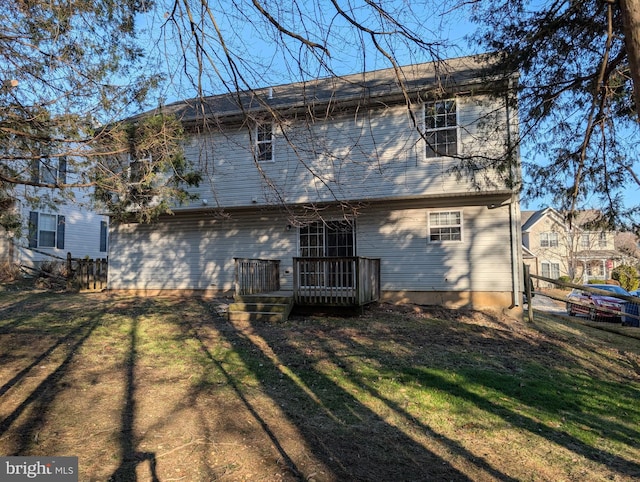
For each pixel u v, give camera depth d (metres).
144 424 4.51
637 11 2.90
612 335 11.07
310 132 5.48
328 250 13.09
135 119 6.98
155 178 6.85
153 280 14.93
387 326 9.52
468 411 5.20
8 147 5.87
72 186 5.89
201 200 13.39
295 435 4.42
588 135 6.51
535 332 9.93
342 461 3.93
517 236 11.43
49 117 5.62
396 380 6.15
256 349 7.61
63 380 5.73
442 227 12.09
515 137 7.70
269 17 4.20
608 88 5.81
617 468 3.96
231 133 12.95
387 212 12.56
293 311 10.99
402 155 11.70
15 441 4.02
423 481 3.62
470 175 9.69
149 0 5.22
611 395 6.08
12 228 7.81
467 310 11.54
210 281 14.33
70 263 15.84
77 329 8.66
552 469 3.90
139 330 8.80
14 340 7.64
